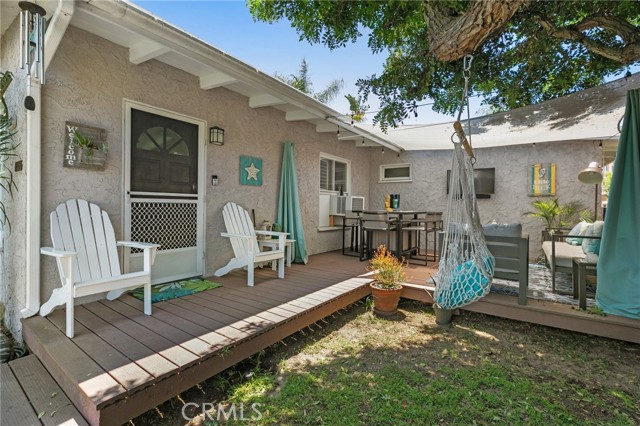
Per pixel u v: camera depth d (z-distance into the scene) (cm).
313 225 614
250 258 375
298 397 217
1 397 182
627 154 282
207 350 213
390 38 332
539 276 469
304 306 307
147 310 276
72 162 282
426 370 256
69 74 279
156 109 346
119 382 174
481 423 192
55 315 269
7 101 294
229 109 430
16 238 275
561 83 335
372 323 359
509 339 319
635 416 202
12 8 260
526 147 626
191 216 391
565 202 593
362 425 189
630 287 281
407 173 757
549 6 268
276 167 512
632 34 254
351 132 593
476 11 205
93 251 283
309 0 294
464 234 308
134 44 312
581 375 253
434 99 354
